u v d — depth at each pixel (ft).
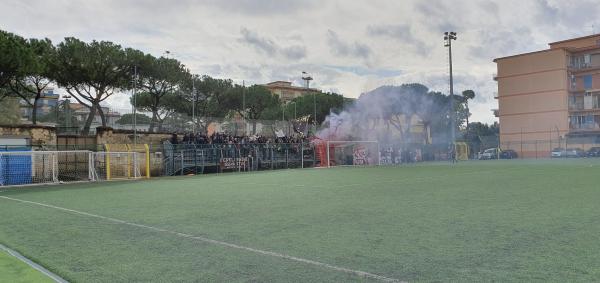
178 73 111.55
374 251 15.23
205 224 21.83
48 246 17.40
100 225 22.38
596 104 175.73
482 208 25.40
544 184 41.27
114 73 96.17
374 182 48.55
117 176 74.79
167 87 111.14
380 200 30.68
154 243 17.52
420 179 51.88
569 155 156.35
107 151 72.33
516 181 45.68
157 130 98.73
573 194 32.14
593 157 148.77
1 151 62.59
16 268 14.19
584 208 24.70
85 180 69.92
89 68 90.58
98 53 91.56
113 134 82.43
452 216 22.61
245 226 20.94
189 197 35.91
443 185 42.57
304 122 135.85
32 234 20.24
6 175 61.46
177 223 22.38
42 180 65.87
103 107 106.11
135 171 72.84
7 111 128.77
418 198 31.48
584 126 176.65
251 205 29.25
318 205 28.45
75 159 73.15
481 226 19.61
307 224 21.11
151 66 100.68
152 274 12.98
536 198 29.99
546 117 180.55
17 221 24.52
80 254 15.84
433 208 25.86
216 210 27.07
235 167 90.07
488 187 39.27
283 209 26.81
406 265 13.33
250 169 92.48
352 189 40.19
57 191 46.80
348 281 11.87
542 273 12.21
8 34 80.43
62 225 22.71
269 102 155.33
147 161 74.79
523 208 25.09
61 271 13.60
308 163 104.94
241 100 137.39
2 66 76.07
